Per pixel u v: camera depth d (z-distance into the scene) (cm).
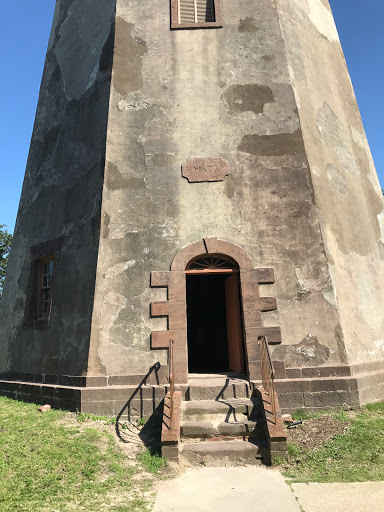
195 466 557
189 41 934
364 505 430
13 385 899
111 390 709
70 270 856
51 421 673
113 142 855
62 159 995
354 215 941
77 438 597
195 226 808
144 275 781
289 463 550
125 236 801
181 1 990
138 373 730
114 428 659
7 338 1016
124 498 460
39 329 898
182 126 870
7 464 512
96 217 819
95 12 1047
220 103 885
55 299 873
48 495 452
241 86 897
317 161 880
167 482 504
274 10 964
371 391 740
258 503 446
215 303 1352
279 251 791
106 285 773
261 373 725
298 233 800
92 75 978
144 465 545
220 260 829
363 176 1053
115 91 892
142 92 895
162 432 564
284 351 737
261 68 912
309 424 648
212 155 849
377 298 909
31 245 1026
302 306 761
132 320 759
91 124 927
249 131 865
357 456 543
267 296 767
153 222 809
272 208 816
